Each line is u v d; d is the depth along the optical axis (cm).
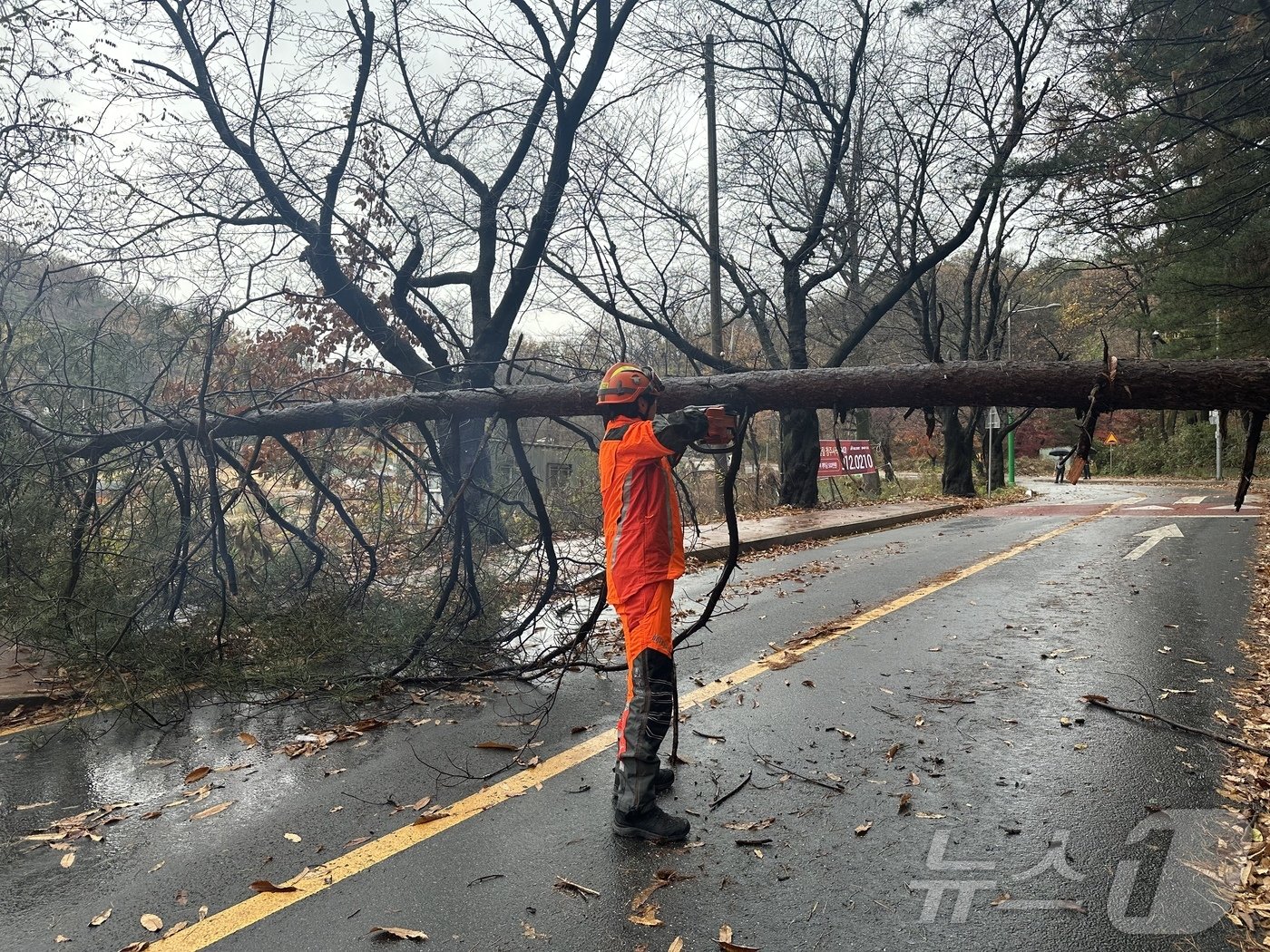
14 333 756
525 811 372
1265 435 3938
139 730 493
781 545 1342
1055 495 2761
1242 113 1064
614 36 1212
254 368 970
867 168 1744
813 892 302
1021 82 1502
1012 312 2650
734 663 609
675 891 304
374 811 376
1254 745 429
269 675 543
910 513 1822
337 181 1080
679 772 412
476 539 696
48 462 639
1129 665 583
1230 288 1405
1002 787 388
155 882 317
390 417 599
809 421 2008
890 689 539
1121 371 378
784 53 1523
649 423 350
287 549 780
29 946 279
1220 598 818
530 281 1236
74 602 576
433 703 535
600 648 655
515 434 599
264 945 276
